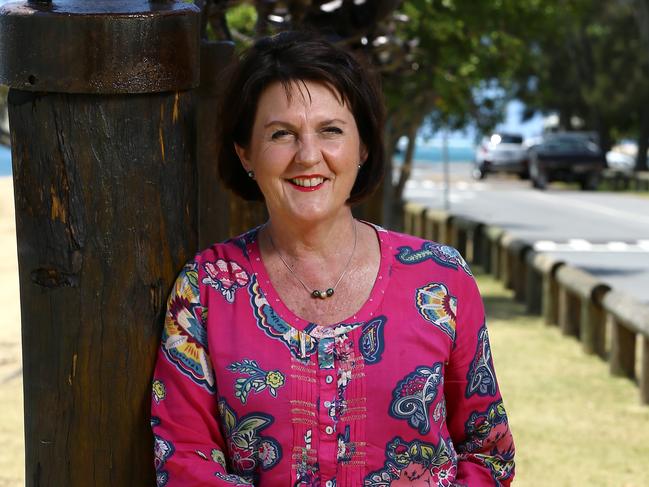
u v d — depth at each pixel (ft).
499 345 25.71
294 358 6.08
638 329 20.38
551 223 59.36
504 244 35.37
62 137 6.07
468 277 6.47
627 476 15.97
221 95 6.49
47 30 5.91
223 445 6.30
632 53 106.63
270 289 6.26
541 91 51.47
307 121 6.12
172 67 6.17
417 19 30.71
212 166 8.67
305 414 6.02
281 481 6.05
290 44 6.20
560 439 17.85
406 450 6.13
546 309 28.63
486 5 32.42
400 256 6.38
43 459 6.47
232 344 6.14
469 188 92.02
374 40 12.91
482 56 35.99
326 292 6.21
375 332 6.16
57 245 6.19
